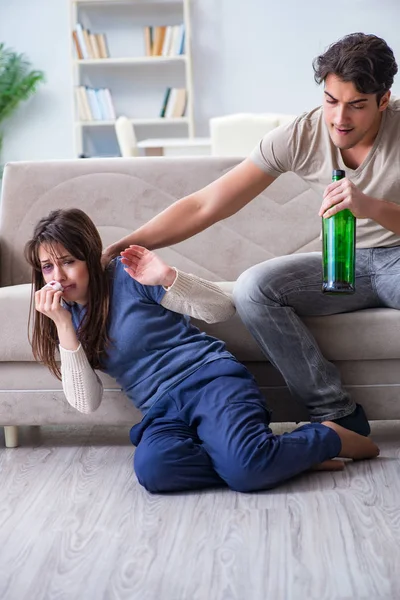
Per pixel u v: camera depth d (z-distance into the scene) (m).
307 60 7.66
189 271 2.82
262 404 2.01
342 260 1.96
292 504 1.82
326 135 2.13
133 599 1.39
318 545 1.59
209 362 2.05
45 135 7.88
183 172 2.84
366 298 2.24
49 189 2.85
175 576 1.48
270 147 2.19
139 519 1.77
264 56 7.70
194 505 1.84
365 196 1.94
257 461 1.88
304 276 2.19
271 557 1.55
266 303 2.14
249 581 1.45
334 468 2.04
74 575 1.50
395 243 2.22
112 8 7.76
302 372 2.17
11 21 7.77
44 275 2.09
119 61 7.54
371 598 1.37
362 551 1.56
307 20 7.59
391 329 2.21
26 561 1.57
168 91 7.64
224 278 2.82
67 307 2.16
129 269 2.07
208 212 2.23
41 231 2.05
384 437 2.36
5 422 2.35
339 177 1.96
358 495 1.86
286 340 2.16
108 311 2.08
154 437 1.96
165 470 1.91
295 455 1.92
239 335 2.28
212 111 7.83
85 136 7.89
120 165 2.86
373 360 2.26
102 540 1.66
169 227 2.22
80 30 7.55
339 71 1.89
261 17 7.65
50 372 2.29
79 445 2.39
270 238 2.81
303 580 1.45
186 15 7.54
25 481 2.05
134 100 7.88
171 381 2.04
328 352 2.23
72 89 7.61
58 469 2.15
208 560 1.54
